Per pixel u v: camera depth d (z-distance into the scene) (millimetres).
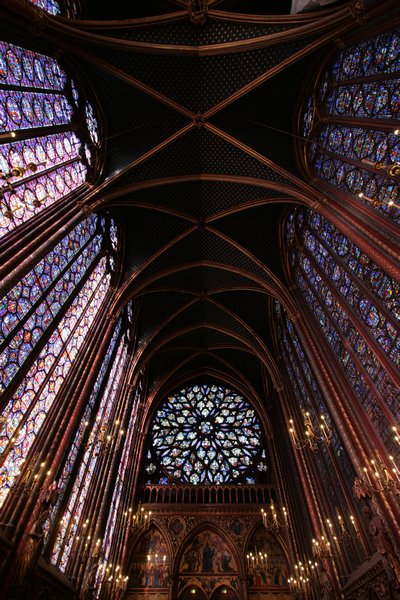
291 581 18062
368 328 12555
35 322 11578
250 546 19969
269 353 23797
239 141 16891
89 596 13188
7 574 8641
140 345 23688
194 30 13977
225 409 27375
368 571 11680
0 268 9102
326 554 14664
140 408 25016
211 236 20797
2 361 9727
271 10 14227
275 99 15781
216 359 28297
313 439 17109
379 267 11680
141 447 23938
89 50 13508
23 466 10438
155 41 13891
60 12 12961
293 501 20047
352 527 13305
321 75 14656
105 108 15688
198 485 22469
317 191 15445
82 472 14391
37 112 11773
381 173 11352
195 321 25406
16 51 10891
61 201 13250
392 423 11078
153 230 20172
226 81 15328
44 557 10664
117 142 16469
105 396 17938
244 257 21000
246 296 23812
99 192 15758
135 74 14781
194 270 22453
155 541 20250
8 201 10180
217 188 18812
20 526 9320
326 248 15719
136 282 20312
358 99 12523
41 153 12070
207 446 25047
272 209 19656
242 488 22297
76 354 14656
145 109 15938
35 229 10875
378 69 11453
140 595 18172
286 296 19484
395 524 10211
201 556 19703
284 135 16469
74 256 14609
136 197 18109
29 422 10984
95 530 14383
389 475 10625
